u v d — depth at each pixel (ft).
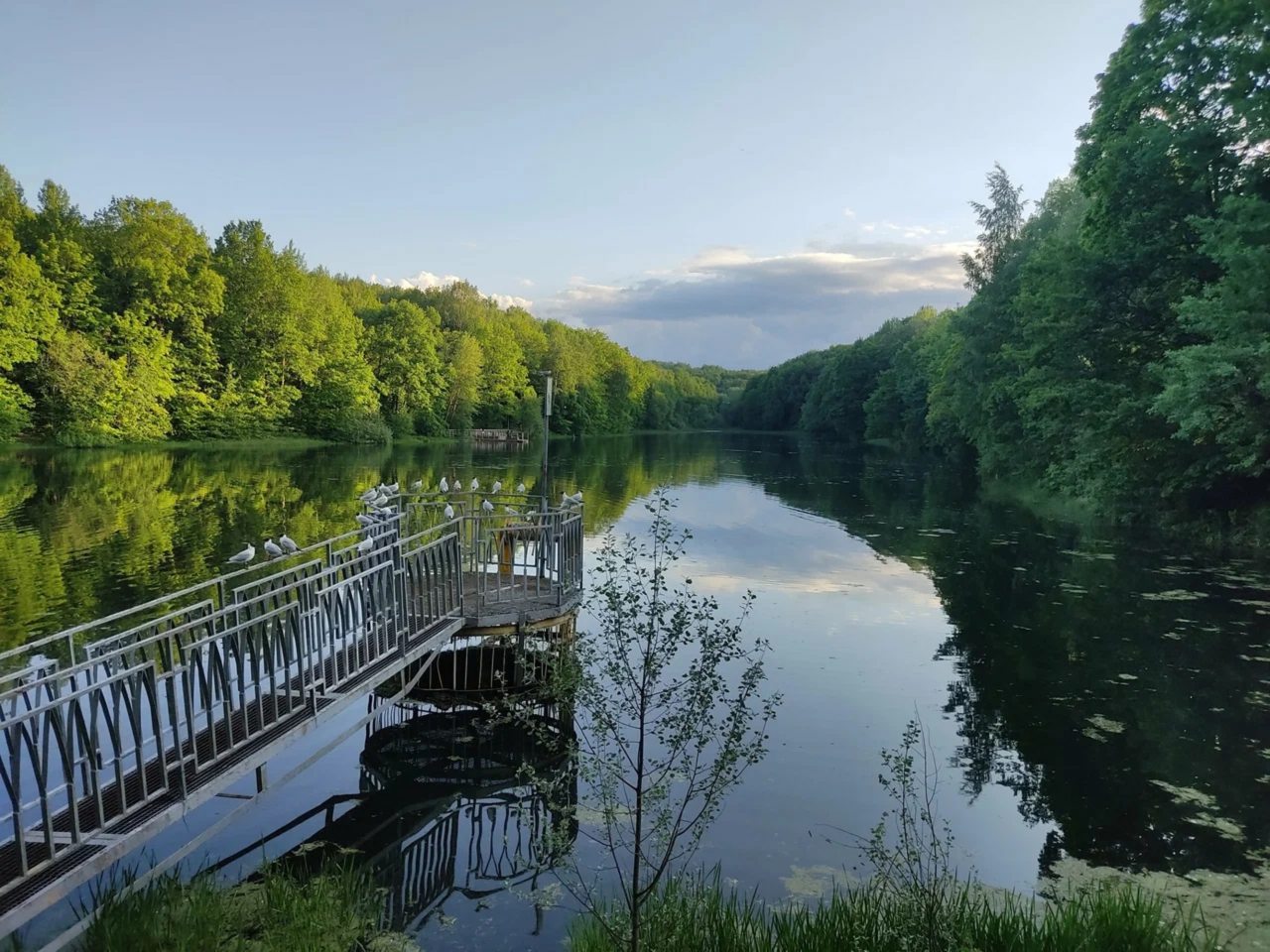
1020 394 95.66
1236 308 53.11
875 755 27.12
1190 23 64.44
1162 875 20.18
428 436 236.22
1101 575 55.88
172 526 68.90
